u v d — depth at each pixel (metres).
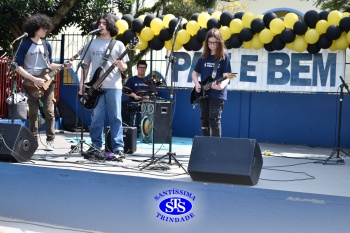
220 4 13.04
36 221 5.51
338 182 5.38
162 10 11.52
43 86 6.52
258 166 5.10
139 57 11.04
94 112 6.38
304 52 8.38
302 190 4.90
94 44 6.42
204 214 4.88
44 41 6.71
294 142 8.90
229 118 9.26
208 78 6.26
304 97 8.81
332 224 4.46
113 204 5.20
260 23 8.01
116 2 10.66
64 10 9.84
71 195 5.37
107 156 6.21
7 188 5.63
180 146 8.11
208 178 5.00
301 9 13.70
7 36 10.37
